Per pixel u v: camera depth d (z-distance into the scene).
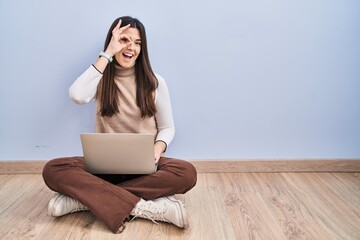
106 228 1.43
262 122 2.00
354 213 1.56
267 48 1.92
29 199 1.70
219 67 1.93
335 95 1.98
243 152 2.03
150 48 1.89
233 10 1.87
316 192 1.78
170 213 1.42
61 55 1.89
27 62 1.90
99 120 1.71
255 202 1.66
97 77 1.54
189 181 1.55
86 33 1.87
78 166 1.54
